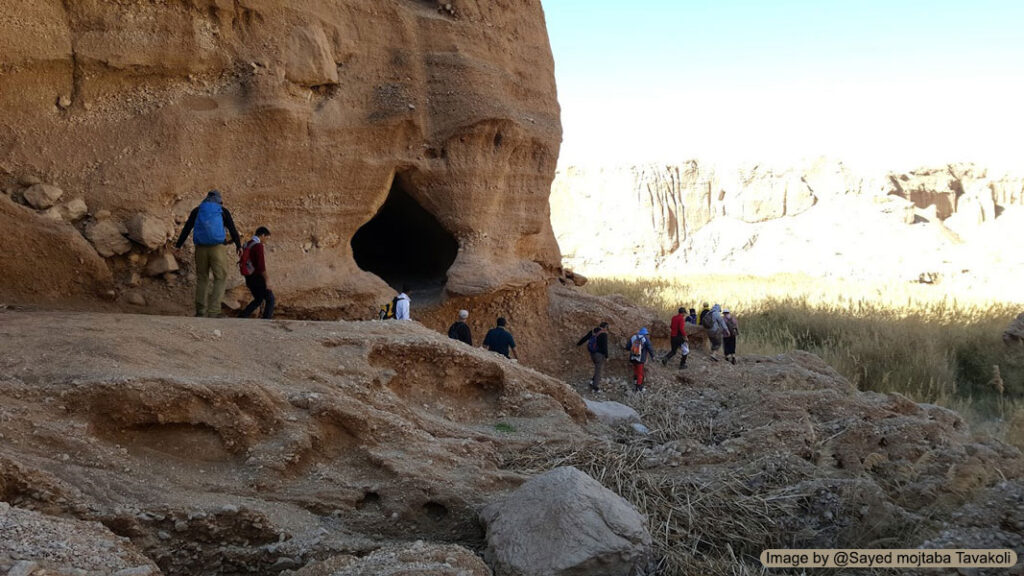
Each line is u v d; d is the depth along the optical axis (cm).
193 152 893
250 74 940
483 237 1197
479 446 659
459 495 575
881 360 1656
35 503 437
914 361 1595
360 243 1479
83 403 495
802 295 2600
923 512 643
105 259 834
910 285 3619
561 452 705
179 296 885
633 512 534
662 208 6588
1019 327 1764
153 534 467
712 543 599
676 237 6612
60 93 823
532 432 739
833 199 6644
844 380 1341
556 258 1473
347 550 502
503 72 1209
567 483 524
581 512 504
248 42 944
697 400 1153
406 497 563
